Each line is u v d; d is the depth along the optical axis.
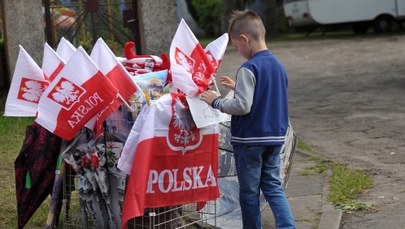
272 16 30.17
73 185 5.25
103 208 4.95
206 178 4.88
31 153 5.17
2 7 11.34
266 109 4.70
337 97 13.00
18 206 5.26
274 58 4.81
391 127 9.85
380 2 25.86
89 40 11.64
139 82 4.79
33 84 4.87
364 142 8.99
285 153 5.70
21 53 4.82
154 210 4.75
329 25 27.20
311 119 10.91
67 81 4.52
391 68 16.86
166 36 11.84
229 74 16.95
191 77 4.69
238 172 4.83
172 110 4.60
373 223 5.70
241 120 4.72
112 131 4.79
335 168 7.57
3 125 9.52
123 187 4.81
